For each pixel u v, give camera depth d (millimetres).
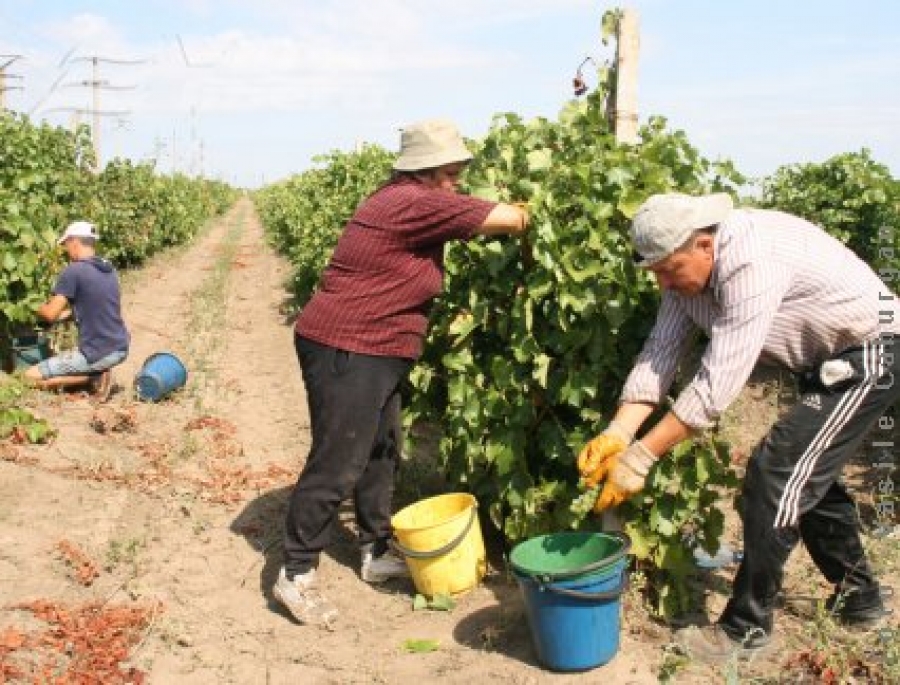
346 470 4562
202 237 35781
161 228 24500
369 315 4465
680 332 4078
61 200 13852
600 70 4980
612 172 4410
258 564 5258
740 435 7777
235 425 8211
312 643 4434
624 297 4434
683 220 3645
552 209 4492
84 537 5391
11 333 9383
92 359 8438
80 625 4383
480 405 4879
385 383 4570
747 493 4039
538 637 3990
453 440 5145
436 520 5059
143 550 5309
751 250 3688
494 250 4711
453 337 5223
